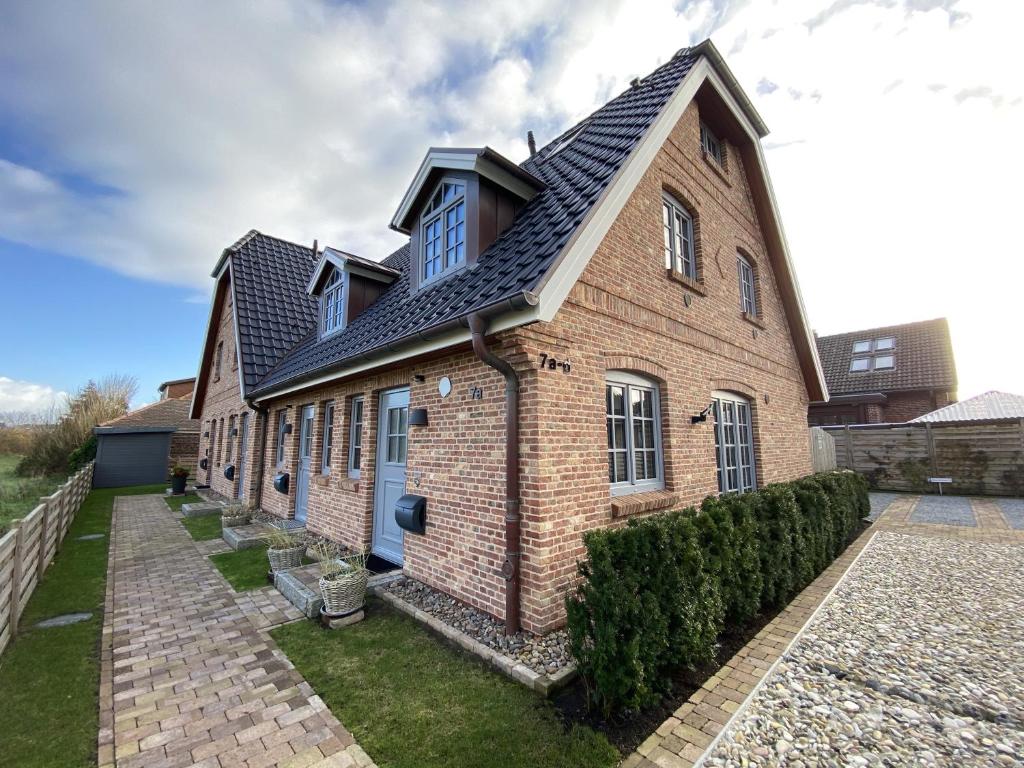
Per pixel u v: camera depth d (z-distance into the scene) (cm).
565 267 425
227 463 1423
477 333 426
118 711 324
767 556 506
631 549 350
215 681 363
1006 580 595
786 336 1105
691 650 362
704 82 809
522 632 427
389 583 570
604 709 310
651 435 627
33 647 424
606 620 320
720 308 816
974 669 379
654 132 585
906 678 367
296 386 893
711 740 290
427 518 568
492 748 282
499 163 617
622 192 510
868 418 1855
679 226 762
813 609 511
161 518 1111
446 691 345
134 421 2259
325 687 353
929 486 1402
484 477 491
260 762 272
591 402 507
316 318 1396
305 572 594
